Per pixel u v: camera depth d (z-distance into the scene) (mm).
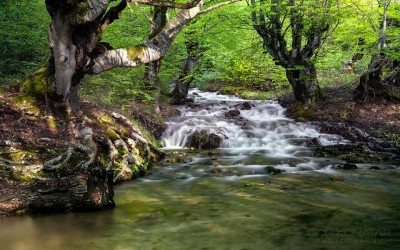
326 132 12172
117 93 11242
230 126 12891
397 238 4418
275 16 12922
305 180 7508
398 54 12117
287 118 13750
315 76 13922
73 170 5773
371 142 11008
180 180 7477
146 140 9125
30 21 11414
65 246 4117
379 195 6379
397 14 12875
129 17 12648
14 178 5348
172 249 4082
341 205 5801
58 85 6859
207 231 4641
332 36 14734
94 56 7027
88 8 6023
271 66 18625
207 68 15516
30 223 4785
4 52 11344
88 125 7316
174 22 7738
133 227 4766
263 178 7691
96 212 5344
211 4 13016
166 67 14555
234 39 14891
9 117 6527
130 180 7426
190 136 11641
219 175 7918
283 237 4449
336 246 4176
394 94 13812
